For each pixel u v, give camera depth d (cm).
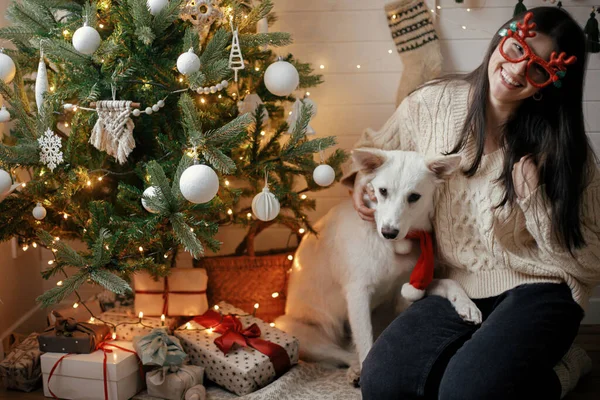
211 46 169
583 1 247
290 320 233
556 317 168
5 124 241
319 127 275
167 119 187
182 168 167
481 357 158
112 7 171
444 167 181
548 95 171
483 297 188
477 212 184
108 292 253
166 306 226
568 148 168
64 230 203
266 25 200
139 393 206
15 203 191
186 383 199
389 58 265
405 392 165
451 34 258
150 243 185
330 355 225
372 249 207
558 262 176
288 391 205
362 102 271
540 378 157
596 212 175
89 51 160
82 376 199
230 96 202
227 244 285
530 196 169
